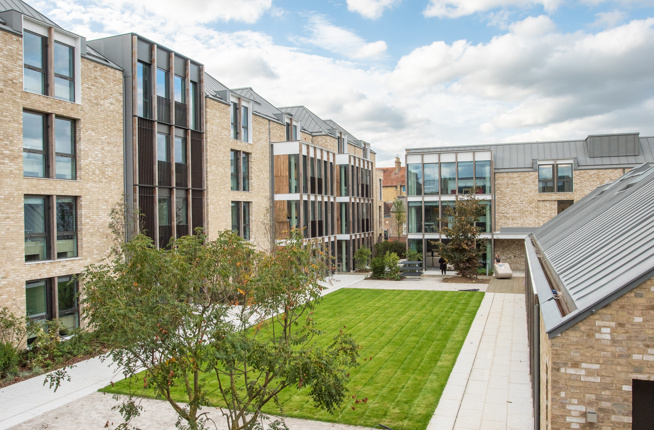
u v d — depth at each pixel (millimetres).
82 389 11289
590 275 6555
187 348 6426
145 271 6746
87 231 15820
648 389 5449
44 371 12445
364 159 38688
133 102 17531
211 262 7418
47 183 14523
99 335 6504
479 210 29594
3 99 13234
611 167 34062
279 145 28125
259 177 26484
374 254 41312
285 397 10695
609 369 5449
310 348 7020
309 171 29156
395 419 9500
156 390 6906
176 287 7012
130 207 17172
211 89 23844
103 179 16469
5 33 13305
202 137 21344
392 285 27484
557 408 5641
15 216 13523
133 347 6176
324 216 31609
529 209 35375
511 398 10555
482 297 23234
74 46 15555
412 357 13586
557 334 5602
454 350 14227
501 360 13297
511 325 17359
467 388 11195
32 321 12656
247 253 8273
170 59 19500
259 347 6711
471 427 9141
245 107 25594
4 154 13234
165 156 19312
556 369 5625
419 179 34781
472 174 33656
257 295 7371
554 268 8297
